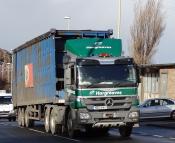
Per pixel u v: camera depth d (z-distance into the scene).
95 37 25.56
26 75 30.84
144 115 36.00
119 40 23.95
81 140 21.61
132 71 22.19
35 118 29.56
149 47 52.97
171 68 45.12
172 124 32.06
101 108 21.73
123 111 21.92
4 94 44.53
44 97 26.47
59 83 24.45
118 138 22.58
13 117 43.84
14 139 22.67
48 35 25.28
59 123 24.30
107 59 22.03
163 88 46.12
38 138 23.00
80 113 21.66
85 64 21.84
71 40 23.67
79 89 21.70
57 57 24.94
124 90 21.97
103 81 21.81
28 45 30.16
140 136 23.69
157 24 53.03
